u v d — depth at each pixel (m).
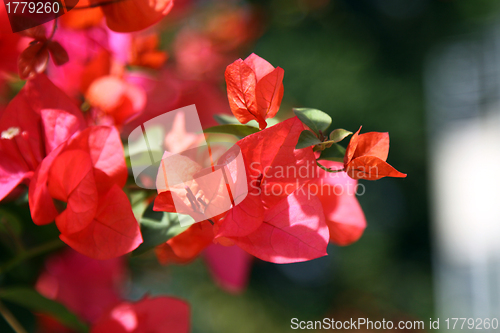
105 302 0.57
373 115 2.72
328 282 2.67
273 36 2.61
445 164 2.98
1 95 0.52
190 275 1.76
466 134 2.96
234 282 0.55
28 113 0.44
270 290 2.57
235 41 0.91
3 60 0.49
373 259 2.68
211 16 0.88
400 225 3.00
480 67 2.89
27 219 0.49
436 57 3.06
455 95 3.01
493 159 2.77
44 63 0.45
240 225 0.42
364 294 2.62
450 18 3.01
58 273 0.56
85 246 0.42
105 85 0.50
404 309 2.67
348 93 2.65
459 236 2.91
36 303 0.49
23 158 0.44
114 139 0.43
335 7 2.83
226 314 2.29
